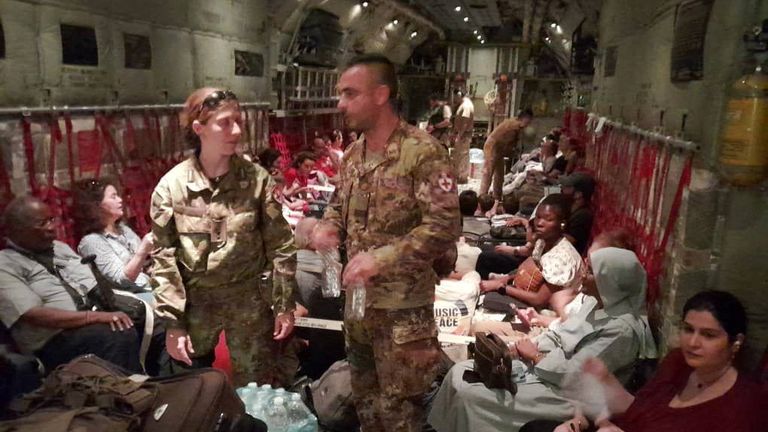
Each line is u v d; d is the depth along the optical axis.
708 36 2.51
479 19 15.02
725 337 1.83
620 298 2.66
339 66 11.42
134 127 4.61
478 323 3.47
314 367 3.49
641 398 2.18
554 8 10.37
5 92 3.35
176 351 2.50
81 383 1.91
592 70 8.97
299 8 8.02
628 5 4.96
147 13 4.76
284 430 2.41
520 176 8.71
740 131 2.10
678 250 2.54
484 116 17.95
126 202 4.51
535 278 3.80
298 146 8.90
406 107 18.56
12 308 2.84
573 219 4.69
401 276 2.04
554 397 2.59
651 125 3.66
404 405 2.15
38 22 3.57
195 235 2.49
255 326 2.69
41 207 3.00
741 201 2.29
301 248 3.48
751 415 1.83
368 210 2.06
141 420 1.83
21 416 1.82
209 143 2.43
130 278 3.48
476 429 2.65
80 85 3.99
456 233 1.95
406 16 13.43
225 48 6.25
